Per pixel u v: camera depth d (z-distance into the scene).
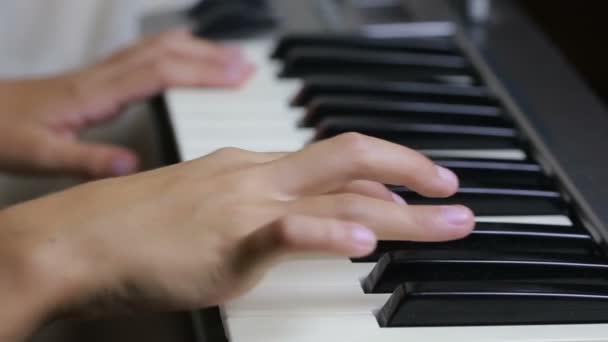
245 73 0.71
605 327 0.53
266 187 0.52
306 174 0.53
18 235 0.53
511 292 0.53
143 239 0.51
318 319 0.52
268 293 0.53
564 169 0.61
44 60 0.98
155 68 0.73
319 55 0.71
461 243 0.55
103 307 0.52
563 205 0.59
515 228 0.56
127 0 0.97
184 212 0.52
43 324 0.53
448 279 0.54
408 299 0.52
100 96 0.74
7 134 0.74
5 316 0.52
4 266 0.52
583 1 0.75
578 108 0.66
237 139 0.64
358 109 0.65
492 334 0.52
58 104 0.74
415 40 0.73
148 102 0.77
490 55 0.72
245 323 0.52
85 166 0.73
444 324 0.53
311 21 0.77
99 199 0.53
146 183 0.54
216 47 0.74
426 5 0.77
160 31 0.80
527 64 0.71
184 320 0.65
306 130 0.65
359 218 0.52
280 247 0.49
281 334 0.52
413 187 0.53
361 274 0.55
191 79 0.71
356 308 0.53
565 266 0.54
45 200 0.54
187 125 0.66
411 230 0.52
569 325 0.53
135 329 0.75
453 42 0.73
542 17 0.79
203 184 0.53
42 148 0.73
